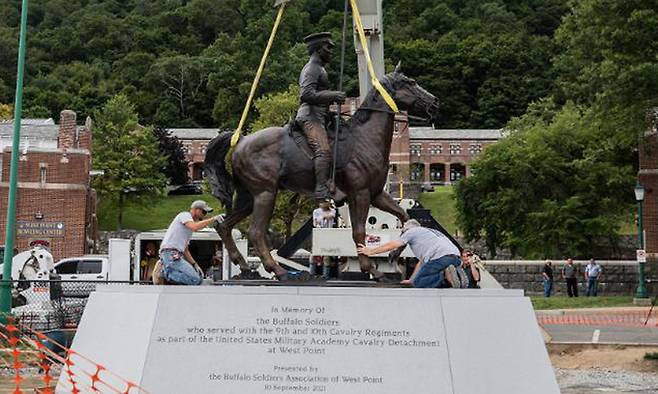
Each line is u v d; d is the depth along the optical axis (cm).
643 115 2891
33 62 14525
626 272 3884
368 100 1158
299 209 5353
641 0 2688
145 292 994
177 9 16400
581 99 5150
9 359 1505
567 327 2405
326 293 976
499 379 945
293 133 1137
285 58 10156
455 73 13638
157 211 9119
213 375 944
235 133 1173
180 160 10300
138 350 961
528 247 4678
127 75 14188
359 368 943
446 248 1079
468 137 11006
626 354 1850
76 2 17388
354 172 1125
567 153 4794
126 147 8075
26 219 4891
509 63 13475
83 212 4997
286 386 938
